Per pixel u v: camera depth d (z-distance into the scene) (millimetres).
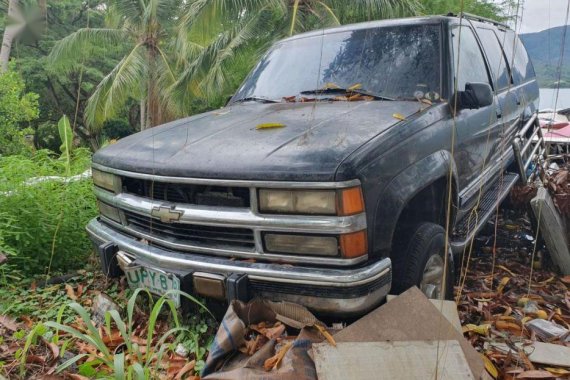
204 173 2521
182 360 2623
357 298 2285
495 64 4555
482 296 3395
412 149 2738
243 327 2260
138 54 16078
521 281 3760
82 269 4219
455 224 3395
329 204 2279
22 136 12328
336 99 3479
